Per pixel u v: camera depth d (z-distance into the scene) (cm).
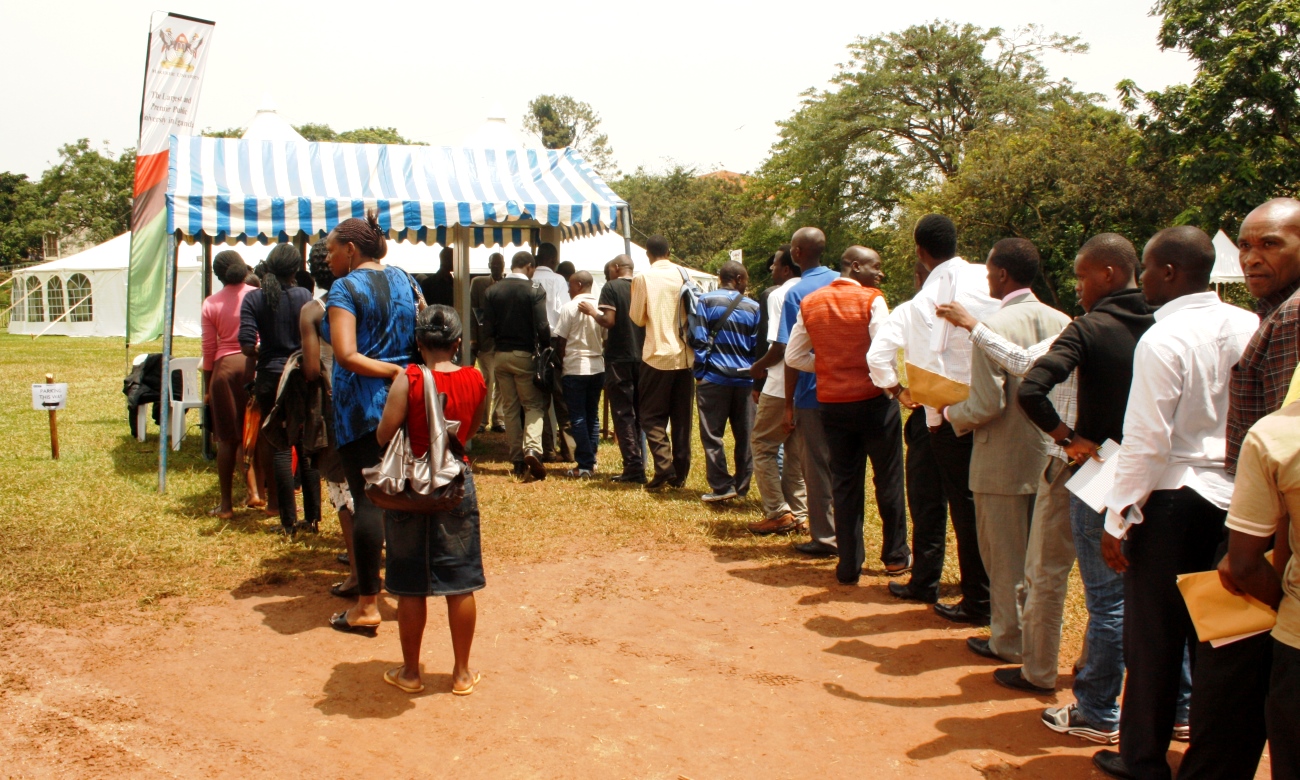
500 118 1088
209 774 304
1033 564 369
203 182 732
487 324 757
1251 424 254
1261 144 2014
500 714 352
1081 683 334
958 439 434
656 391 714
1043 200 2545
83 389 1306
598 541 586
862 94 3731
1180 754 324
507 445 921
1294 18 1822
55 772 302
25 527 572
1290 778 229
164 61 1145
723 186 6034
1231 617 239
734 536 605
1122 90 2120
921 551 481
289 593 483
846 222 3938
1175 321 279
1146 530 283
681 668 399
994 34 3734
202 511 629
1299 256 259
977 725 347
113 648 406
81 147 5759
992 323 374
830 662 407
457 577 363
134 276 1258
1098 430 316
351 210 743
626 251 854
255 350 578
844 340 489
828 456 558
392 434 346
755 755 325
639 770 313
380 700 362
